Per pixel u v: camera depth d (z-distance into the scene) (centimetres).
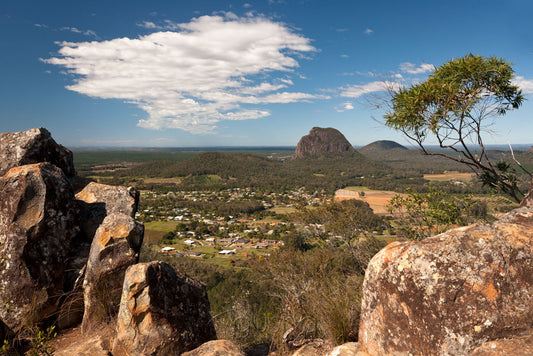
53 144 517
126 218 412
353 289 387
